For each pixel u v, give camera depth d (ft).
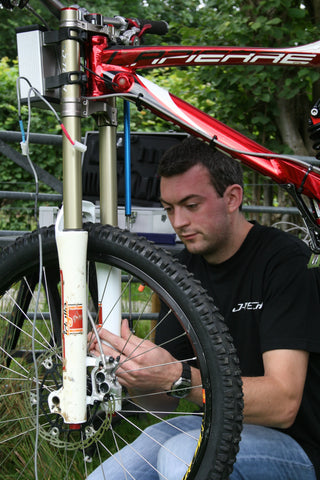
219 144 4.55
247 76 13.51
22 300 5.96
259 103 14.46
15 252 4.82
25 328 6.39
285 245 5.16
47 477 5.89
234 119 14.87
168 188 5.01
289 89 13.46
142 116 19.13
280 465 4.83
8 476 6.04
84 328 4.50
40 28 4.53
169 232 8.91
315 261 4.70
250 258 5.21
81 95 4.56
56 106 4.78
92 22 4.58
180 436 5.05
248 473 4.77
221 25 13.74
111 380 4.66
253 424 4.82
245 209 11.66
